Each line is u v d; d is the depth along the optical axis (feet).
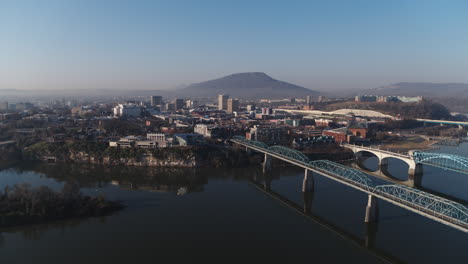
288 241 560.20
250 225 625.41
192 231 594.24
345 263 491.72
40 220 610.65
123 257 501.97
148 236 572.10
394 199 570.05
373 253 517.55
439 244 542.57
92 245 538.47
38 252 515.50
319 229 607.78
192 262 490.49
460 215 531.09
